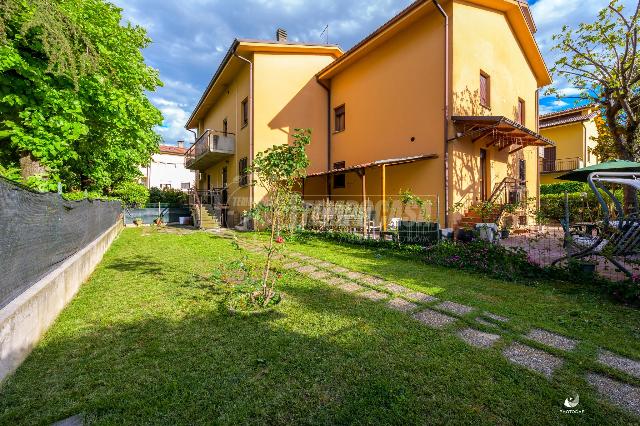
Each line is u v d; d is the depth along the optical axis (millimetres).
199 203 17578
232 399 2176
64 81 6012
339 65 14023
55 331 3232
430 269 6195
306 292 4672
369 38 12031
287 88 14742
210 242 10125
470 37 10578
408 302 4254
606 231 5262
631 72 10062
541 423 1949
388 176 12016
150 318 3584
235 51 14164
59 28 5230
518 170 13453
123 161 13359
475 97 10672
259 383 2348
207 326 3369
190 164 20781
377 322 3500
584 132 19781
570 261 5340
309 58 15180
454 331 3314
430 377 2420
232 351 2820
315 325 3410
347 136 14266
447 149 9789
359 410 2041
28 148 5488
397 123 11641
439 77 10117
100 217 8016
